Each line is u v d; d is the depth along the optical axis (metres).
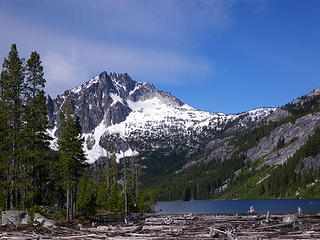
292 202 120.69
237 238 22.08
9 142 43.44
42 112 46.53
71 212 50.66
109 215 69.94
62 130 48.69
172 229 29.45
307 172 181.50
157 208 115.62
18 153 43.31
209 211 86.69
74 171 49.03
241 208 97.00
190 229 29.91
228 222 35.28
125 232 30.06
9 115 43.97
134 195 88.69
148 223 37.62
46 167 51.72
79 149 48.44
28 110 45.28
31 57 46.22
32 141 45.25
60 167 47.19
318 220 33.09
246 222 33.97
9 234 31.19
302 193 166.00
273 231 25.48
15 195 44.41
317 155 187.62
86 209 61.59
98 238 26.78
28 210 40.41
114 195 80.25
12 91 44.41
